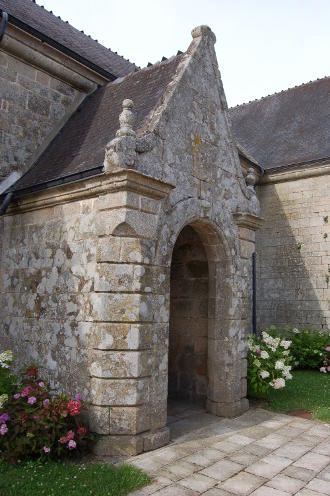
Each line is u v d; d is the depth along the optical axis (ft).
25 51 26.20
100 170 17.78
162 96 20.68
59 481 14.10
